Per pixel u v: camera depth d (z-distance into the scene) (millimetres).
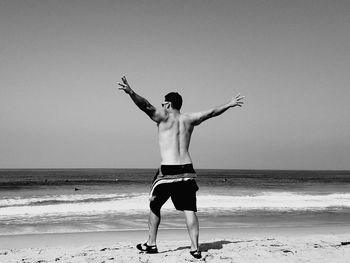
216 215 13375
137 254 5164
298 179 76250
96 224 11133
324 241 6828
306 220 12508
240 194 24531
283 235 9125
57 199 19844
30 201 18469
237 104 4887
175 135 4645
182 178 4562
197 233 4699
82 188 34719
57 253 5719
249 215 13477
